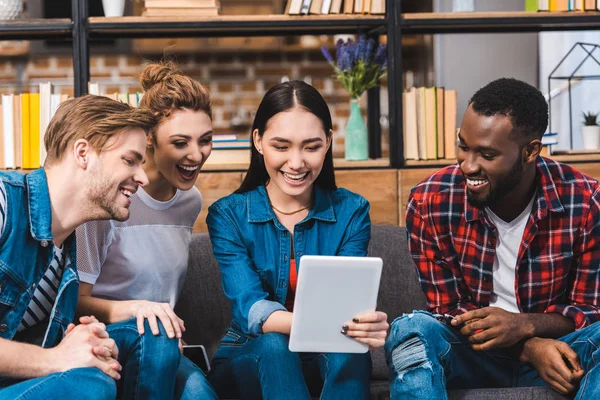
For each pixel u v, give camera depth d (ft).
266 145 6.57
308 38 15.29
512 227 6.72
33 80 15.12
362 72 10.64
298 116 6.46
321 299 5.66
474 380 6.64
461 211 6.77
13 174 5.69
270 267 6.75
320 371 6.27
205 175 9.84
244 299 6.40
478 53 11.53
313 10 10.25
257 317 6.20
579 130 11.54
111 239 6.64
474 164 6.28
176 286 7.05
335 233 6.88
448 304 6.91
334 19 10.21
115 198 5.69
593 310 6.53
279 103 6.50
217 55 15.25
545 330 6.38
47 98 9.97
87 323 5.62
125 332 5.98
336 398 5.90
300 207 6.89
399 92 10.21
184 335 7.68
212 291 7.81
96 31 10.18
